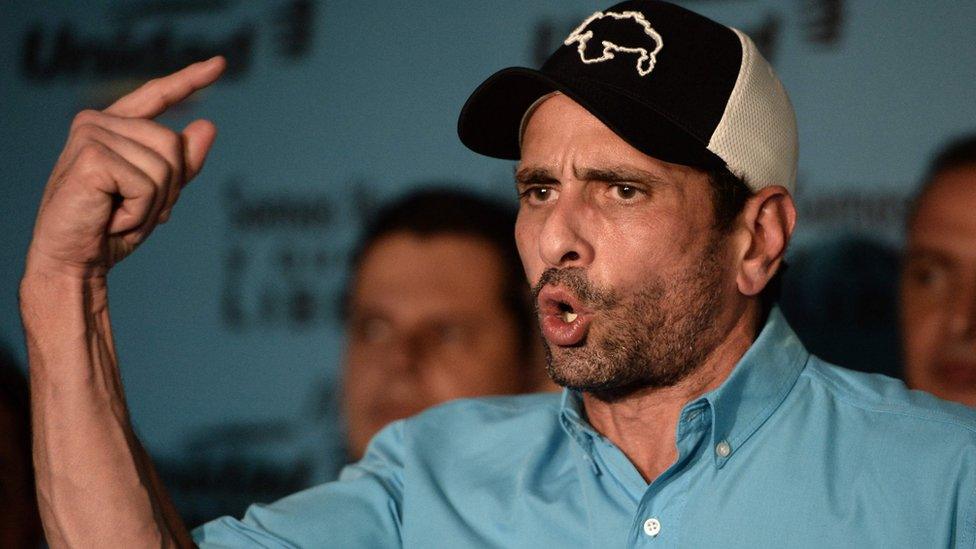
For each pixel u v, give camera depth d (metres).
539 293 5.11
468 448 5.95
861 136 8.59
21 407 9.06
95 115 4.80
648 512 5.18
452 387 9.49
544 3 9.47
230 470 9.88
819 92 8.67
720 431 5.17
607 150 5.04
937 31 8.48
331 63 9.95
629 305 5.04
